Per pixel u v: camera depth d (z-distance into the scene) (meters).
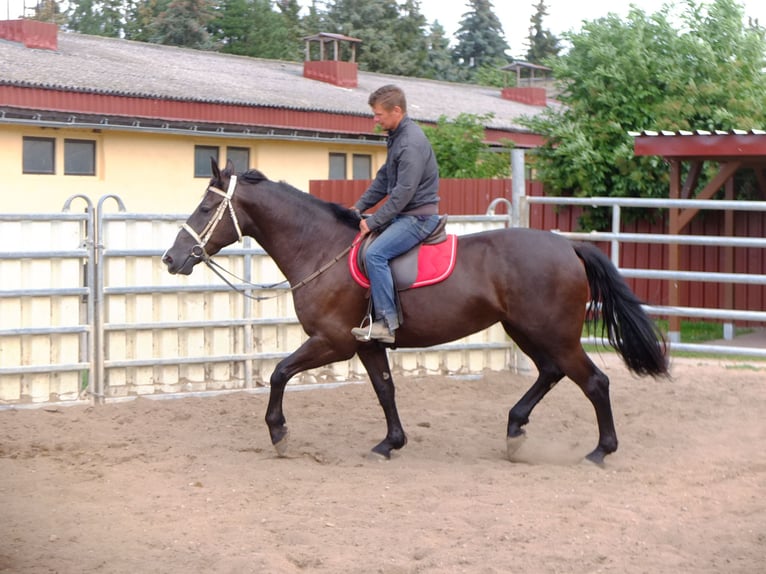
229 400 9.52
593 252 7.27
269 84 24.33
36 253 8.95
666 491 6.51
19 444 7.77
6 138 17.53
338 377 10.47
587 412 9.12
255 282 9.96
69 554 5.25
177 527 5.71
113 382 9.41
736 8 16.84
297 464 7.29
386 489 6.56
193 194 20.50
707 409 9.13
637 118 15.74
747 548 5.33
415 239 7.10
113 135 19.00
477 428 8.59
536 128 16.42
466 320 7.19
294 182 22.03
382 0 51.81
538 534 5.55
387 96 6.96
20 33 21.92
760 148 12.16
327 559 5.14
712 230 15.15
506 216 11.21
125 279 9.41
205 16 44.97
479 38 64.00
